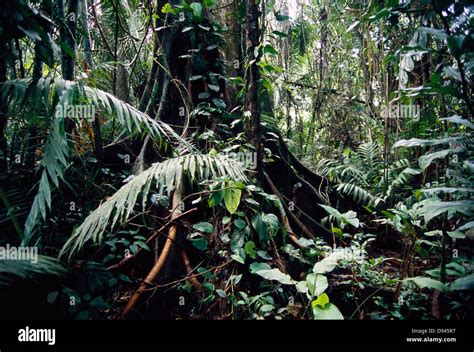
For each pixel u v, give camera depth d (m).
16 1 1.74
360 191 3.73
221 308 2.27
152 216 2.49
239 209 2.73
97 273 2.18
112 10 4.10
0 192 1.66
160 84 3.77
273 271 1.97
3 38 1.86
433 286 1.83
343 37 5.66
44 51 2.05
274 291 2.39
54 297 1.90
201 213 2.94
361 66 5.30
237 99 3.57
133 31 4.36
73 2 2.43
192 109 3.51
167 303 2.34
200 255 2.72
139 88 4.27
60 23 2.32
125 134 3.44
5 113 2.17
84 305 1.98
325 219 3.43
